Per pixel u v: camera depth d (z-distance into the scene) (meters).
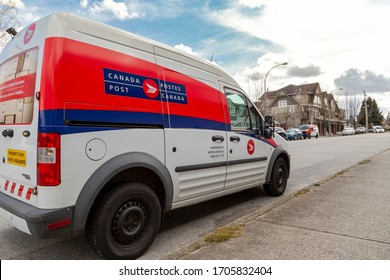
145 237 3.26
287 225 3.81
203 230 4.06
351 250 3.08
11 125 3.10
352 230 3.62
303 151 15.68
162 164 3.43
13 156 3.06
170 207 3.62
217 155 4.21
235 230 3.62
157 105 3.42
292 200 5.04
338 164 10.42
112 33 3.13
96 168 2.84
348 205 4.70
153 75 3.43
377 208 4.52
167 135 3.50
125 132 3.06
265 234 3.51
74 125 2.71
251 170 4.98
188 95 3.83
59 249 3.44
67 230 2.70
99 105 2.88
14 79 3.15
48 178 2.59
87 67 2.84
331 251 3.06
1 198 3.13
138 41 3.36
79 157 2.73
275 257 2.96
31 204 2.77
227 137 4.41
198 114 3.94
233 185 4.61
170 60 3.70
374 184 6.27
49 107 2.60
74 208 2.71
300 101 56.59
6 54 3.48
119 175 3.15
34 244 3.59
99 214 2.88
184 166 3.71
